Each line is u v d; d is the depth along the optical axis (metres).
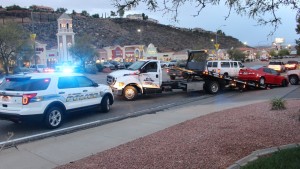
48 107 9.92
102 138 8.55
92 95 11.98
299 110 9.53
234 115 10.02
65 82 10.83
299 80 26.14
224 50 108.25
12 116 9.41
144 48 103.44
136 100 16.53
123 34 151.12
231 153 6.18
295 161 5.30
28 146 8.01
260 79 21.83
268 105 11.77
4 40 42.69
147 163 5.90
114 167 5.80
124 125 10.13
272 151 6.00
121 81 16.23
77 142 8.23
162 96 18.20
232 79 19.95
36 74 10.25
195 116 11.27
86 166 5.97
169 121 10.48
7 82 9.98
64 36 81.50
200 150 6.44
